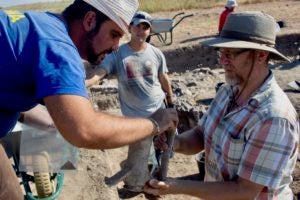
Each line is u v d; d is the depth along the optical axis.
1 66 2.01
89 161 5.42
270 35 2.33
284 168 2.29
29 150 3.34
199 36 15.74
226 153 2.45
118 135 2.04
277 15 18.44
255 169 2.30
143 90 4.97
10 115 2.24
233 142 2.39
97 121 1.96
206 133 2.69
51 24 2.07
